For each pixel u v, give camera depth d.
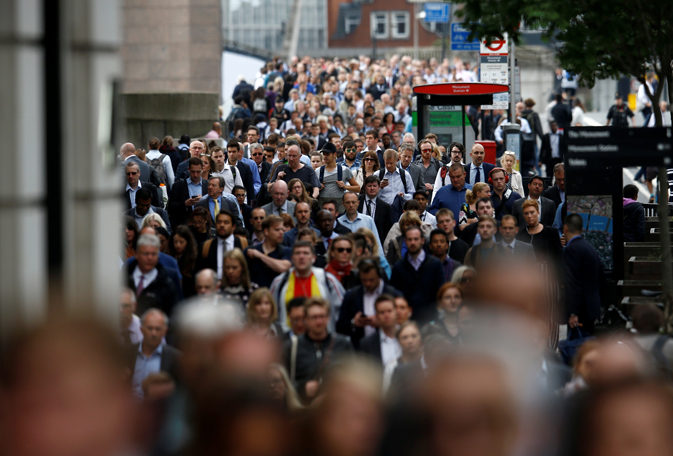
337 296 18.22
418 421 5.30
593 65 19.92
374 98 72.31
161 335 14.94
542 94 93.69
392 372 13.67
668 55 19.02
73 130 7.87
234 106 60.09
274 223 20.03
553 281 20.31
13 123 7.29
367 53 191.38
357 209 26.36
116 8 8.34
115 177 8.42
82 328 3.84
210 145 41.97
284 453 5.75
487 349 5.30
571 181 22.86
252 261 19.72
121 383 3.98
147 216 21.84
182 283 20.97
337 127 54.78
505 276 5.89
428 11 66.56
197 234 23.70
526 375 5.67
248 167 30.89
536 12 17.77
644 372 6.33
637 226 28.02
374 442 6.56
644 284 22.38
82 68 7.91
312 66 82.38
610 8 18.58
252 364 5.79
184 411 6.83
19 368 3.77
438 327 15.77
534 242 22.33
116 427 3.95
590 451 5.82
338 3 192.62
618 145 18.80
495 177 26.62
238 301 16.48
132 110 50.59
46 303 3.94
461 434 5.03
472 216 25.30
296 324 15.62
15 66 7.29
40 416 3.80
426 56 123.88
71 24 7.80
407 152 30.84
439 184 30.55
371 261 17.39
